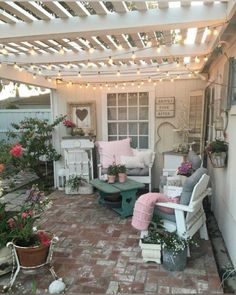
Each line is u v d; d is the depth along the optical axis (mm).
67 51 3941
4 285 2598
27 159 5867
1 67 4113
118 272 2746
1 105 8492
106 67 4988
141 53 3859
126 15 2557
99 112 5965
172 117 5656
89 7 2574
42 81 5402
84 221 4074
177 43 3641
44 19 2676
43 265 2635
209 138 5004
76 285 2553
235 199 2857
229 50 3279
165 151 5613
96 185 4438
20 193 5641
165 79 5453
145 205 2910
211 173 4602
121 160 5406
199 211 3303
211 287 2490
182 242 2783
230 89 3127
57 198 5266
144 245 2859
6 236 2705
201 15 2455
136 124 5895
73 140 5574
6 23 2770
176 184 3938
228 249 3191
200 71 5094
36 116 7430
